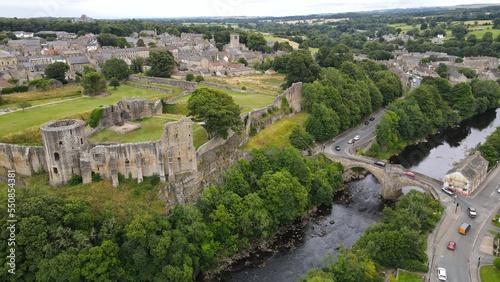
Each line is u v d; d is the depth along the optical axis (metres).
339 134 175.25
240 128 130.62
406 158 167.88
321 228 116.62
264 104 164.75
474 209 108.69
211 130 125.12
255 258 103.50
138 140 117.62
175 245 92.44
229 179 114.25
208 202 106.19
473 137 197.25
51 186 101.19
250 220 107.25
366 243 91.81
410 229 92.50
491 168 138.00
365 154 159.38
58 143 98.25
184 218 99.62
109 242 86.44
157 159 105.94
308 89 172.38
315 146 158.25
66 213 87.44
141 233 89.38
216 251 102.50
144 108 140.50
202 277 97.00
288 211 113.81
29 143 111.81
